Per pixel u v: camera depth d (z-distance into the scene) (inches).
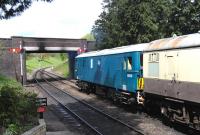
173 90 666.2
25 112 602.2
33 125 581.9
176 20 1058.7
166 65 691.4
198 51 584.7
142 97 823.1
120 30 1243.8
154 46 745.0
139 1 1171.3
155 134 634.2
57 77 2448.3
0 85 1086.4
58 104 1077.8
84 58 1376.7
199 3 987.9
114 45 1317.7
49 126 724.7
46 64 5196.9
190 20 1023.0
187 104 637.9
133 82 844.6
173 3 1042.1
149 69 767.7
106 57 1079.0
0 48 1857.8
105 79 1092.5
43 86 1740.9
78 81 1485.0
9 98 579.2
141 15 1154.0
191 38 615.5
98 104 1053.2
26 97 679.1
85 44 2089.1
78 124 749.3
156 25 1159.6
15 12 598.9
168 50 682.2
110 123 748.6
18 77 1900.8
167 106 706.2
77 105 1041.5
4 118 546.3
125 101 908.6
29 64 4788.4
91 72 1270.9
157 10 1155.3
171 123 698.8
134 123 737.6
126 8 1184.8
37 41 1972.2
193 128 631.2
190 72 608.1
